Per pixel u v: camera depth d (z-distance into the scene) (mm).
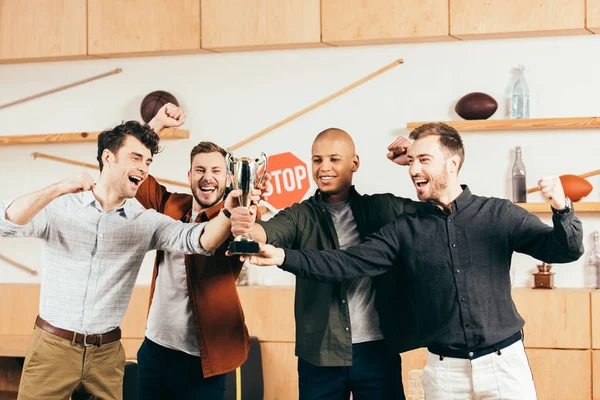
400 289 3047
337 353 3039
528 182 4625
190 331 3225
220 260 3232
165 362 3260
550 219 4598
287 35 4738
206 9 4832
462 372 2668
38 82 5211
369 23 4648
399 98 4762
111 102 5117
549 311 4363
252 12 4777
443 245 2705
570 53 4594
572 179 4379
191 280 3191
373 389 3059
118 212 2855
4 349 4230
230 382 4273
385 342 3062
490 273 2672
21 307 4941
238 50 4906
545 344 4371
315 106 4840
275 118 4910
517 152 4602
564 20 4430
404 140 3354
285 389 4617
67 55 5012
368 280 3092
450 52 4707
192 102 5004
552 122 4457
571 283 4590
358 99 4809
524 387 2639
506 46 4648
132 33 4930
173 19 4879
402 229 2797
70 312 2785
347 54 4820
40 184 5191
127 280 2883
